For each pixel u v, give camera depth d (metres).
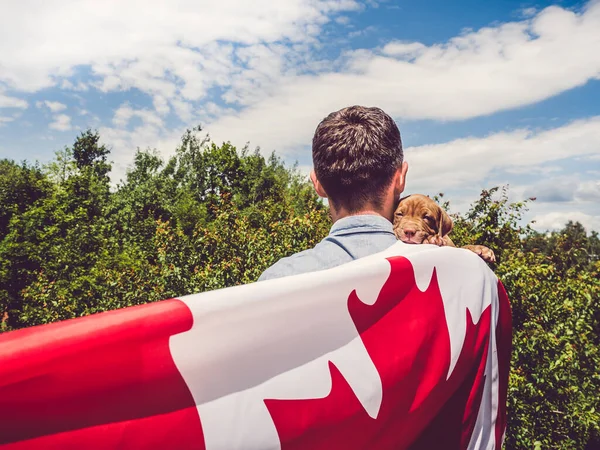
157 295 11.66
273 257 10.41
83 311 16.19
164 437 0.99
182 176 61.56
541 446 10.27
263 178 55.25
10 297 24.61
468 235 9.58
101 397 0.95
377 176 1.64
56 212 29.12
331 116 1.70
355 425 1.24
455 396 1.55
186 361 1.05
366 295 1.38
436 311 1.53
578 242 12.24
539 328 9.68
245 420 1.08
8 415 0.87
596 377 11.43
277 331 1.19
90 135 67.19
